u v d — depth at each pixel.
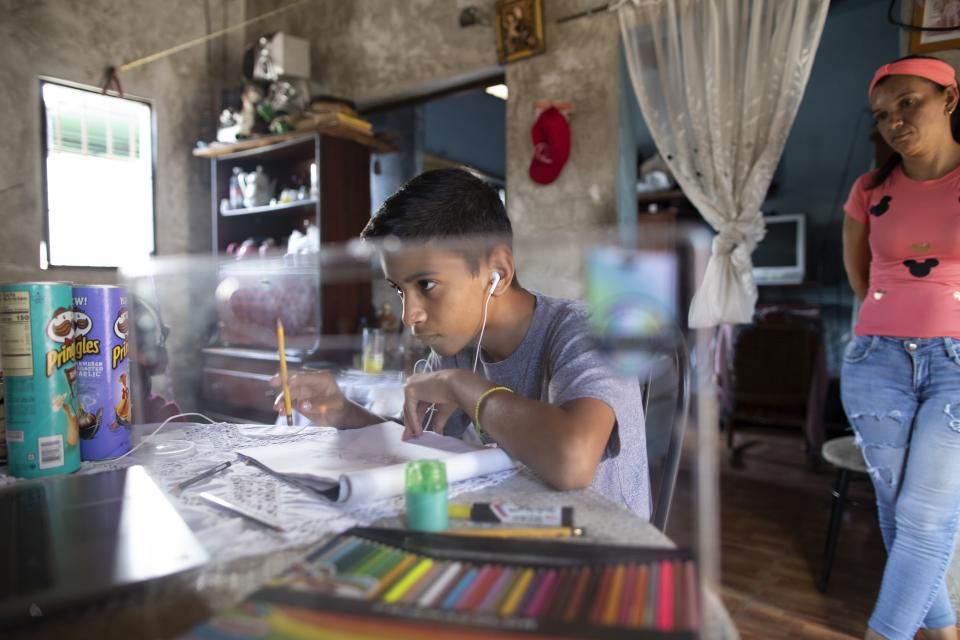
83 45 3.85
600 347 0.84
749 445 4.18
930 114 1.65
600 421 0.79
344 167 3.73
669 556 0.48
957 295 1.65
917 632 1.79
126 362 0.90
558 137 3.01
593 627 0.37
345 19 4.02
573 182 3.09
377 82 3.91
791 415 3.95
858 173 5.47
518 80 3.27
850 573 2.26
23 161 3.60
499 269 0.94
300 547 0.54
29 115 3.63
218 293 3.60
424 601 0.41
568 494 0.71
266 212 4.10
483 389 0.86
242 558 0.52
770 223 5.76
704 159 2.76
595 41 3.03
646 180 5.10
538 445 0.75
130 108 4.07
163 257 4.13
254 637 0.37
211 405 3.46
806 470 3.64
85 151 3.86
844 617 1.95
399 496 0.66
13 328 0.76
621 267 0.78
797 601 2.04
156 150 4.16
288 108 3.79
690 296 0.67
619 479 0.84
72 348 0.82
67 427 0.80
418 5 3.70
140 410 1.11
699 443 0.55
